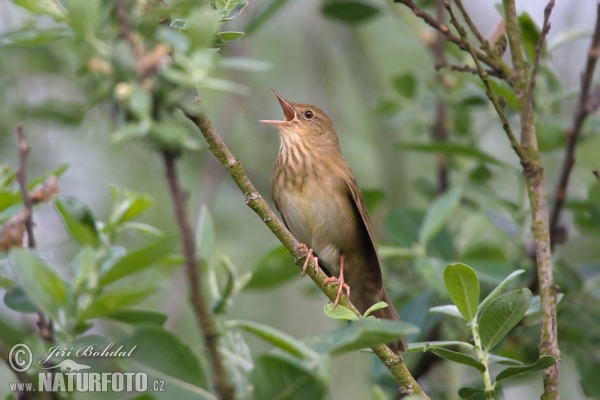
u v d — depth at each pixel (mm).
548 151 10484
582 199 10562
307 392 4664
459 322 9445
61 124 13336
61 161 14602
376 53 16109
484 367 6160
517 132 12820
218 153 6445
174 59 4605
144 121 4199
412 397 5227
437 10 11961
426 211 10727
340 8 12305
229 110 13891
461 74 11039
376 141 15031
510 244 11891
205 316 4465
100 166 14766
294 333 14445
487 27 14742
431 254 10438
